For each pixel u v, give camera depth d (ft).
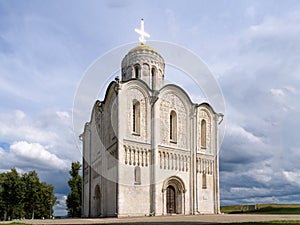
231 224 61.36
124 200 123.75
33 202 229.86
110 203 130.31
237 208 177.99
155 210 129.70
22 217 240.32
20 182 223.30
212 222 72.13
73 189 233.35
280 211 144.46
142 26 163.22
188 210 141.90
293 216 97.60
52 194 248.73
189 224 66.39
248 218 88.22
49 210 246.47
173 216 120.06
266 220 74.18
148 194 130.72
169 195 141.08
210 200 150.10
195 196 143.74
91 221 94.17
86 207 165.99
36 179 234.17
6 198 221.05
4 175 226.58
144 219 97.60
